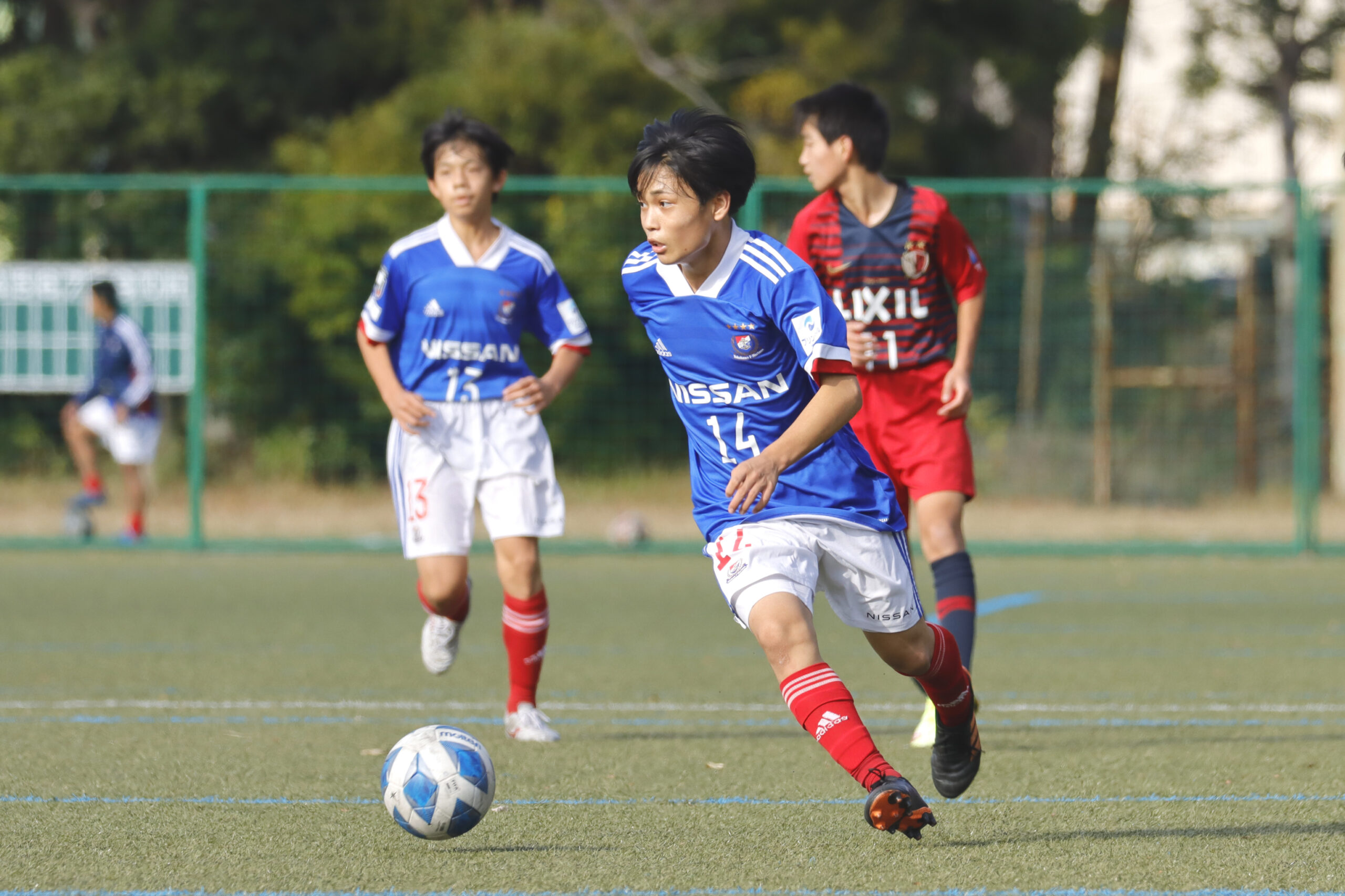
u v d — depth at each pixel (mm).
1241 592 40375
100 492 49250
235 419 62750
